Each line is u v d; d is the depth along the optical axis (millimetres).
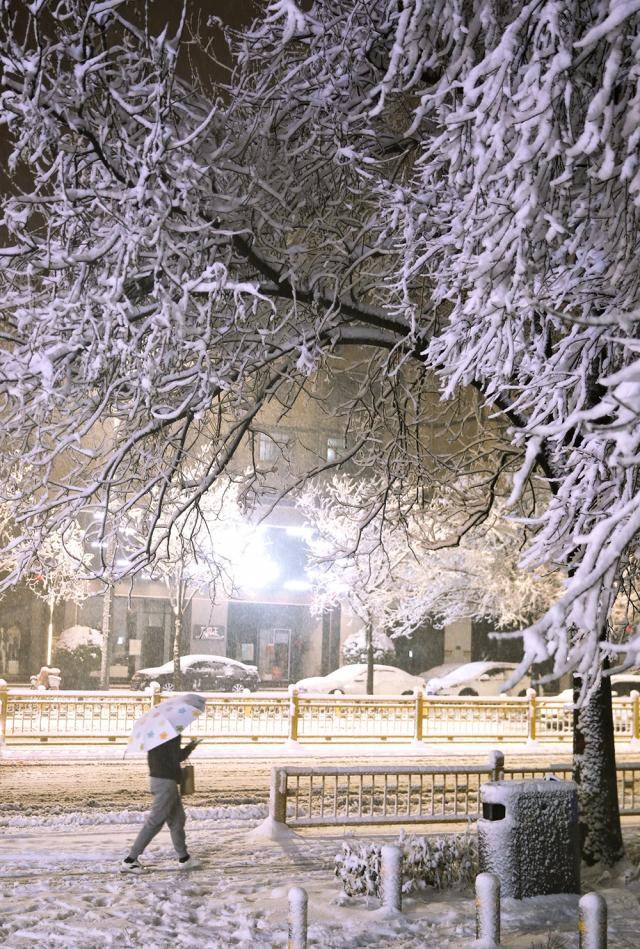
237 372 11531
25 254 10539
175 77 11445
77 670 42781
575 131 7980
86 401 10914
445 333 9039
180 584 33344
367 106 11352
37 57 9688
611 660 8445
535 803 9672
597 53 7668
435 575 30906
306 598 47531
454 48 8742
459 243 8656
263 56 11492
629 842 13938
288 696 24797
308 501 34000
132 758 22078
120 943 8133
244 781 19688
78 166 10797
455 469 15141
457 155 8070
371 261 13031
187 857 11219
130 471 12336
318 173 12133
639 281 7645
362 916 9117
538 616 32188
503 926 8898
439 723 26188
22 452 11094
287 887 10125
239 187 11656
